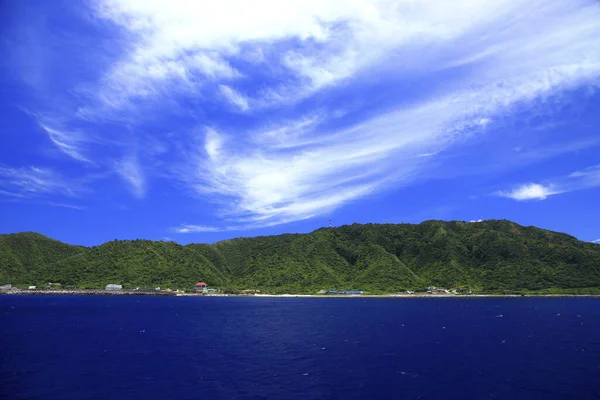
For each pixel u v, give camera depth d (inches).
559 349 2723.9
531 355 2508.6
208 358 2405.3
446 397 1648.6
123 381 1860.2
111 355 2481.5
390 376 1973.4
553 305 7278.5
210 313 5644.7
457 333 3570.4
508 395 1669.5
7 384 1800.0
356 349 2746.1
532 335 3422.7
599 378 1929.1
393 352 2632.9
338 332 3651.6
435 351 2667.3
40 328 3811.5
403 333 3587.6
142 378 1915.6
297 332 3654.0
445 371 2079.2
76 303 7539.4
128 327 3959.2
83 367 2138.3
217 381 1870.1
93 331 3629.4
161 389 1733.5
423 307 6865.2
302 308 6653.5
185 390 1723.7
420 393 1696.6
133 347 2783.0
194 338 3245.6
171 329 3828.7
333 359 2390.5
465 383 1849.2
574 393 1691.7
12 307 6501.0
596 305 7214.6
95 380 1872.5
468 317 5078.7
